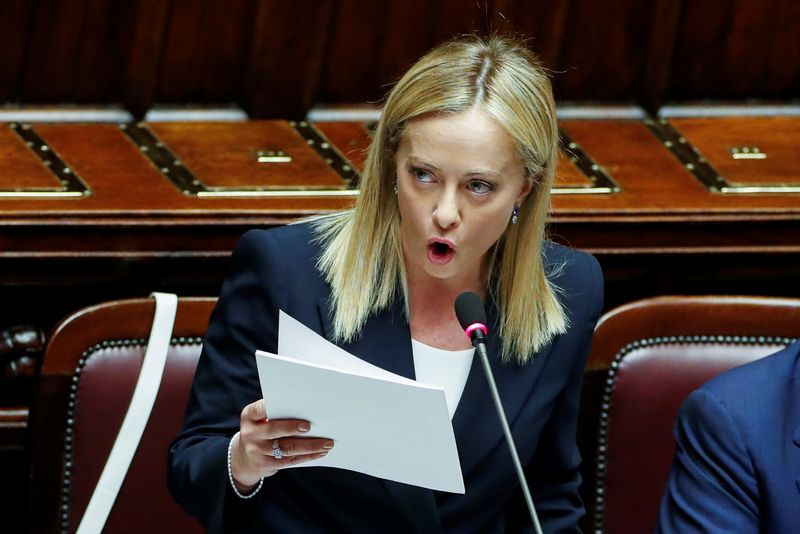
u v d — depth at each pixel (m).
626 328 10.78
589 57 15.68
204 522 8.84
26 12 14.26
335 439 8.07
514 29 15.31
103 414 10.13
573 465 9.73
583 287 9.51
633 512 10.80
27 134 14.18
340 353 8.22
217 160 14.09
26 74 14.52
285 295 8.98
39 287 12.84
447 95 8.21
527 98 8.34
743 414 9.15
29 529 10.13
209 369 9.13
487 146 8.20
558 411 9.56
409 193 8.38
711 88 16.09
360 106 15.39
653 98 15.86
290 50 14.88
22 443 12.20
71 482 10.12
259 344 9.03
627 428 10.77
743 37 15.88
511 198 8.46
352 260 8.95
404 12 15.09
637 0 15.48
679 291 13.92
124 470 9.79
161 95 14.90
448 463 8.01
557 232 13.38
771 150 15.22
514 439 9.14
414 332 9.13
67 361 10.12
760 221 13.71
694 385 10.80
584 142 15.06
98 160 13.80
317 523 9.01
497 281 9.19
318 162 14.30
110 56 14.61
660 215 13.55
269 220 13.02
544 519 9.67
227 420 9.05
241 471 8.53
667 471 10.80
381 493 8.88
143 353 10.24
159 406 10.22
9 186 13.06
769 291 14.16
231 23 14.76
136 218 12.73
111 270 12.82
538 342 9.20
